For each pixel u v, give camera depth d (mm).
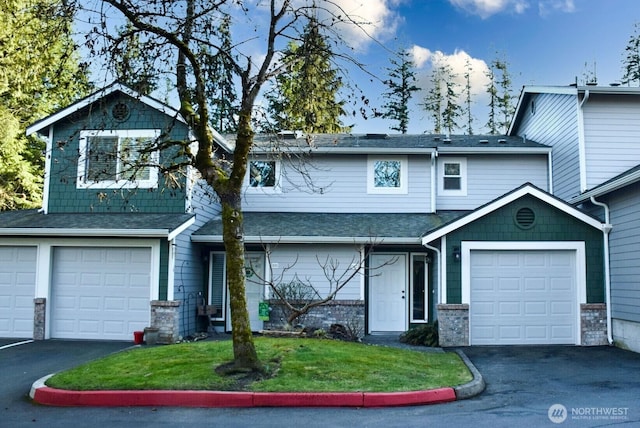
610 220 11953
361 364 8234
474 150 15898
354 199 15938
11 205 20312
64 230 12250
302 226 14328
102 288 12781
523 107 18062
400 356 9406
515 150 15789
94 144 12125
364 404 6707
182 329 12844
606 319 11859
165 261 12539
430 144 16469
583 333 11836
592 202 12406
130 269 12766
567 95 14336
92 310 12742
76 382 7355
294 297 13531
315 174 16109
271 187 16172
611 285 11812
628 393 7348
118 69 8609
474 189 16125
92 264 12875
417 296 14648
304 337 10914
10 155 19188
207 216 15219
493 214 12203
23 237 12844
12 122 17891
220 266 14727
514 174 16141
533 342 12000
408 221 14820
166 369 7766
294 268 13867
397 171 16000
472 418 6125
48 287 12742
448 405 6801
